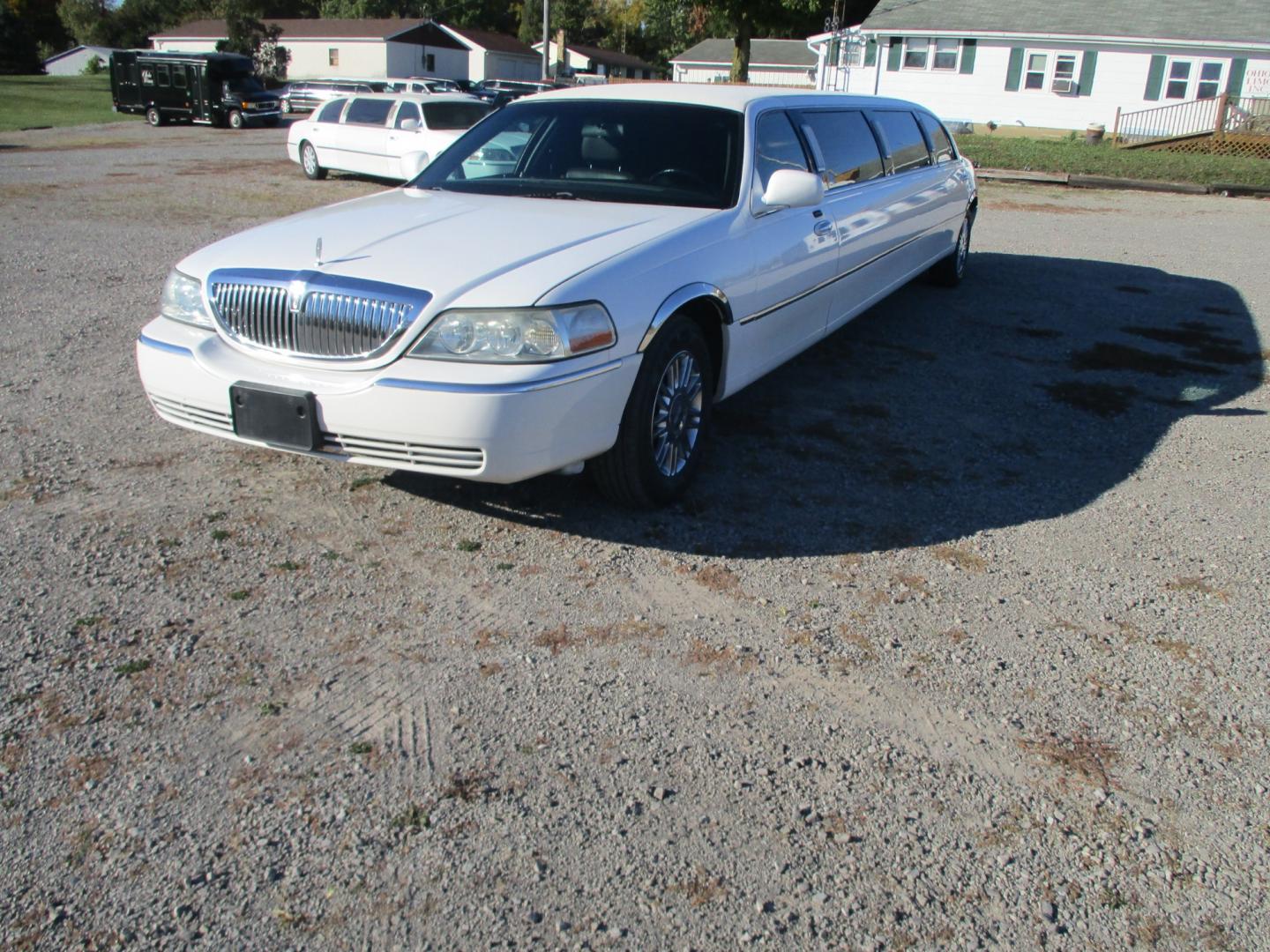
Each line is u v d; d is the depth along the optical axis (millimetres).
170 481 4566
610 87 5789
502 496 4539
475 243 4074
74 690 3057
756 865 2502
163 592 3629
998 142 26812
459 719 3004
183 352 4031
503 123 5574
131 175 17641
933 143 7922
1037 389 6461
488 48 65750
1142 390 6512
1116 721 3121
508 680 3209
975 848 2586
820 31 46625
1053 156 22906
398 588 3738
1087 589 3936
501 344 3627
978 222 13836
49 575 3709
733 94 5469
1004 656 3455
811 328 5660
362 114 17031
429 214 4555
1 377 5914
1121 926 2361
